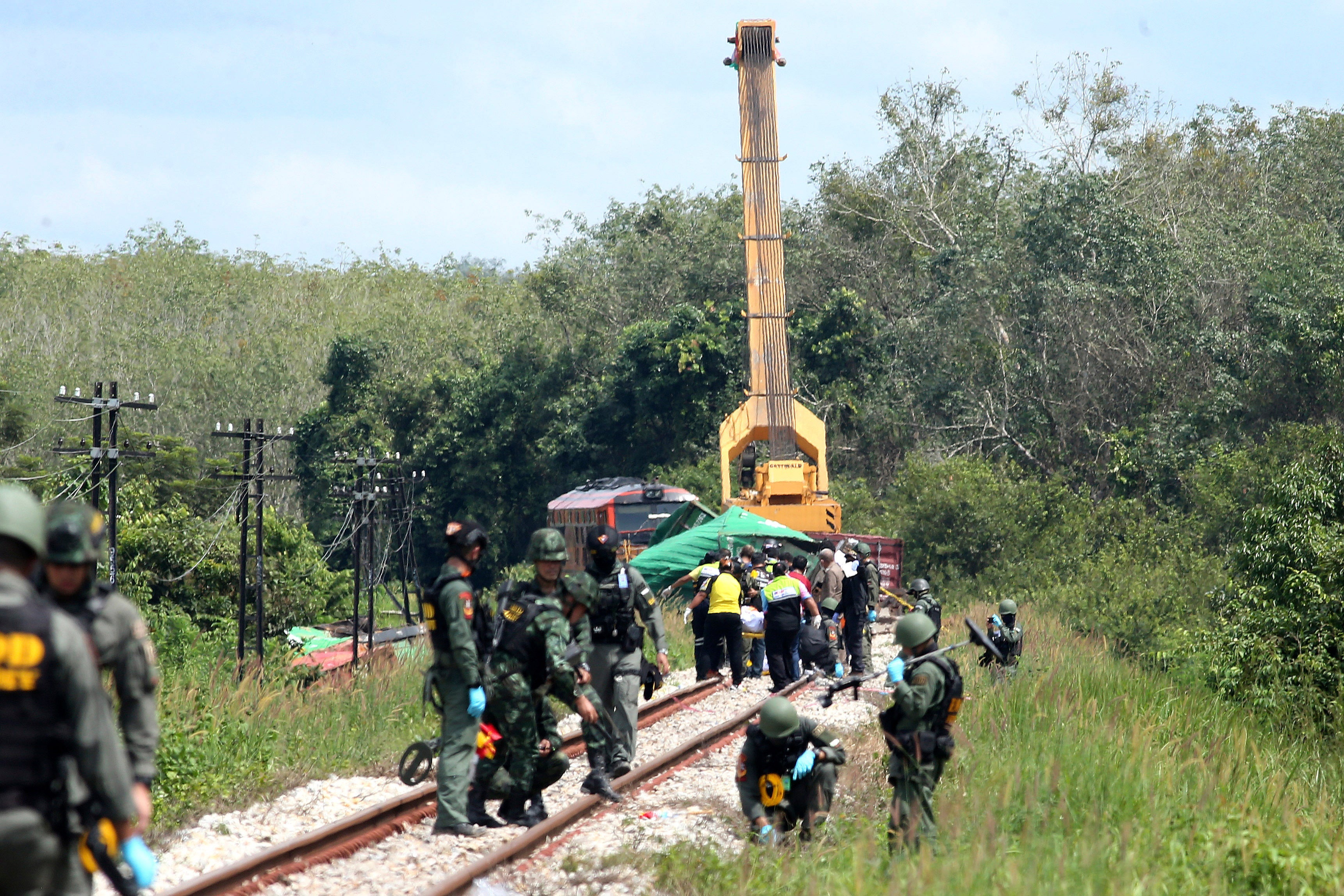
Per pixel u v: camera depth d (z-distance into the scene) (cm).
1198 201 14412
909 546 9362
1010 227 13325
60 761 1005
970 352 12744
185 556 7444
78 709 1013
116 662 1241
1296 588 4712
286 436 6125
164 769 2505
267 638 6562
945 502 9288
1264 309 10750
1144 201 13550
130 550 7356
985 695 3684
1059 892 1683
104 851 1064
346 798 2484
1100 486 11544
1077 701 3556
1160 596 6750
